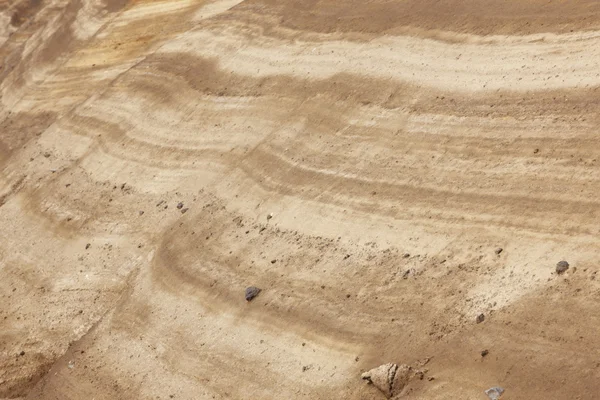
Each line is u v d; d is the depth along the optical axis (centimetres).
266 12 1947
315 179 1411
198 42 2006
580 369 923
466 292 1091
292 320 1219
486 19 1513
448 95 1399
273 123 1585
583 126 1210
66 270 1653
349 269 1234
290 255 1319
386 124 1422
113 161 1834
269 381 1168
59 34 2812
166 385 1273
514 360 974
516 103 1311
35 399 1412
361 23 1683
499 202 1178
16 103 2580
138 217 1631
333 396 1090
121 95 2023
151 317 1393
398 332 1105
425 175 1294
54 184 1900
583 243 1052
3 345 1580
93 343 1438
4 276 1755
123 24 2566
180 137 1747
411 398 1014
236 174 1532
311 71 1636
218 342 1270
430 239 1195
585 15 1400
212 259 1402
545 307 1007
